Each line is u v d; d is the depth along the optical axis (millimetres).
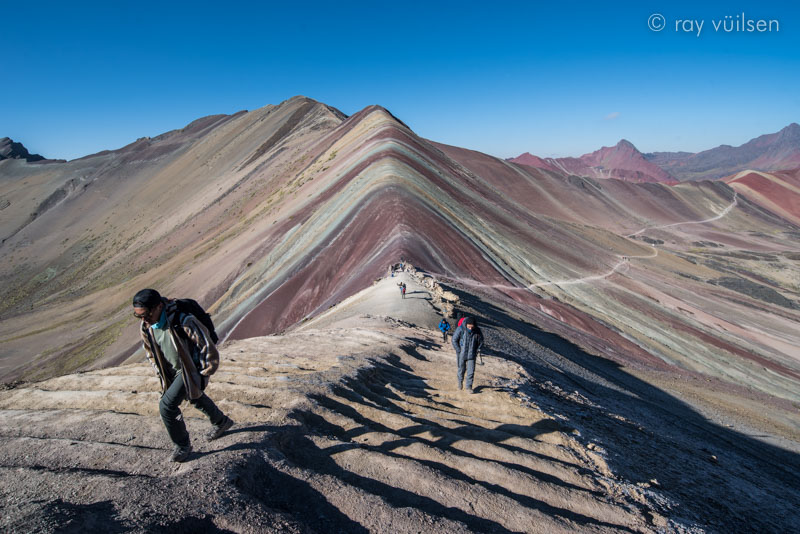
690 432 13648
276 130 142500
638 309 50312
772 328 58938
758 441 17078
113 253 108188
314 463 3686
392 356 8984
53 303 83250
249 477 3141
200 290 53188
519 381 8656
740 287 83312
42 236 134125
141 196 145625
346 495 3182
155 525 2369
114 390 5410
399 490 3434
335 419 4625
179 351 3156
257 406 4605
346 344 9711
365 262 38375
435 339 13203
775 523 5547
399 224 42719
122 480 2877
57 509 2387
